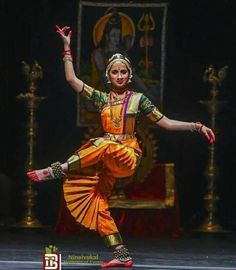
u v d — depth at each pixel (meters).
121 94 12.83
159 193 18.52
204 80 18.38
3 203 19.48
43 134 19.77
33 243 16.39
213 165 18.38
